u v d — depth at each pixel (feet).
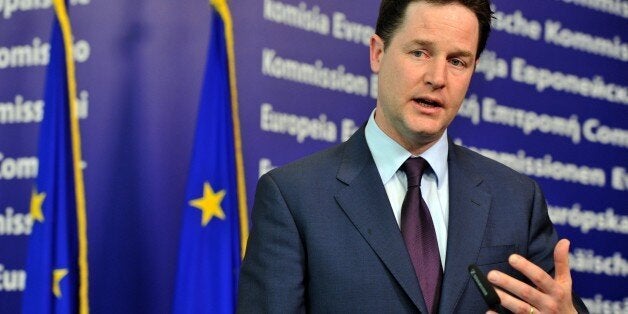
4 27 11.78
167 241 11.09
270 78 11.69
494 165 6.45
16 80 11.66
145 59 11.37
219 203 10.64
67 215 10.70
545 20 14.46
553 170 14.19
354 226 5.80
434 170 6.10
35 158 11.46
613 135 14.92
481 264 5.78
